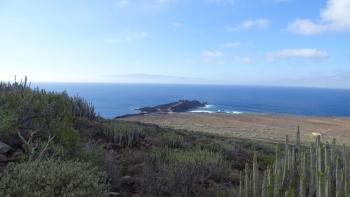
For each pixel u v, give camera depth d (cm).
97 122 1152
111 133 991
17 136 656
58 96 1131
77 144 654
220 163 815
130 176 640
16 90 1055
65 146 631
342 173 432
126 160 755
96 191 421
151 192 552
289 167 534
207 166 744
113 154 760
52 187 406
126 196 543
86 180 430
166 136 1143
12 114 689
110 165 620
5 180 405
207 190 591
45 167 445
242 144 1448
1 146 589
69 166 456
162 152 870
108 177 584
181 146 1081
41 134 675
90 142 786
